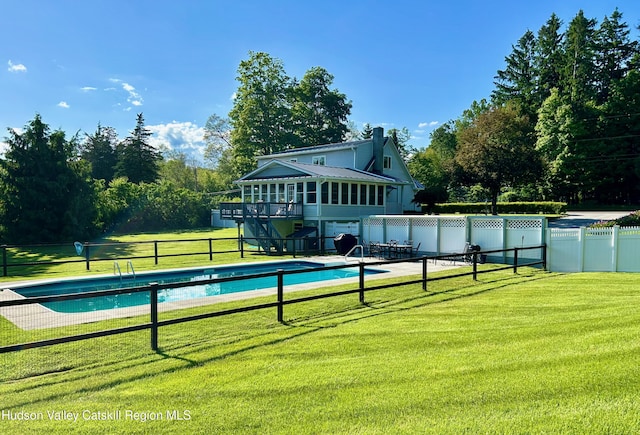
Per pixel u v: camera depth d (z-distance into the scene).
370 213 24.64
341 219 22.78
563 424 3.25
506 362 4.62
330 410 3.61
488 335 5.73
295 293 9.16
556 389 3.88
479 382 4.10
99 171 61.16
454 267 13.93
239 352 5.29
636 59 43.59
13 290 10.57
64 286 11.37
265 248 20.62
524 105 50.44
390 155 32.62
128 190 37.38
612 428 3.17
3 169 25.06
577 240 13.06
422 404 3.67
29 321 6.95
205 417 3.54
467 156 31.80
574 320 6.34
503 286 9.94
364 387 4.07
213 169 63.28
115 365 4.89
